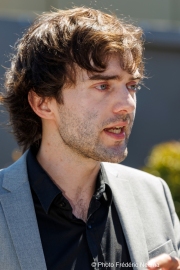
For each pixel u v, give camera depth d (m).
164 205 2.55
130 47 2.25
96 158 2.23
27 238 2.17
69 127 2.25
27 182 2.31
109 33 2.22
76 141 2.24
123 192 2.47
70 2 6.79
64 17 2.35
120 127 2.24
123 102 2.20
